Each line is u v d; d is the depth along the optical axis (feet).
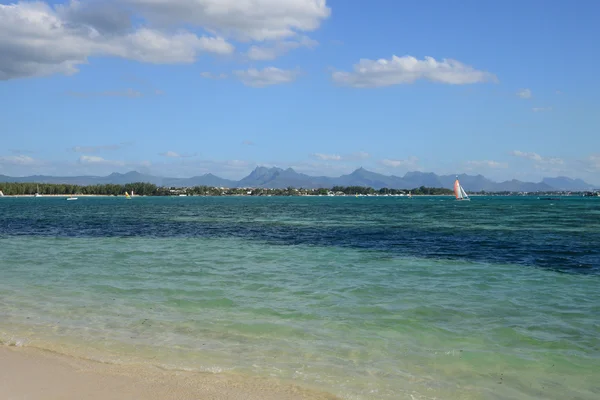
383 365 33.14
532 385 30.32
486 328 41.63
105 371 31.42
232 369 32.07
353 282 62.28
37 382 29.35
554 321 43.91
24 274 67.92
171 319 43.93
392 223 194.59
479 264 79.61
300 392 28.63
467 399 28.22
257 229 161.68
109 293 55.11
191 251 96.84
